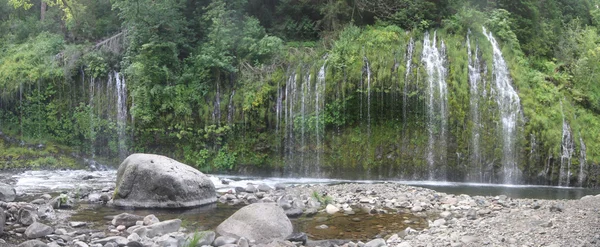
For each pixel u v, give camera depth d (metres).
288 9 22.89
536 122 17.30
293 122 19.12
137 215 10.44
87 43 23.25
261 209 9.18
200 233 8.21
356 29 19.78
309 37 22.17
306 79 19.16
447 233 8.72
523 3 21.44
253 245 8.17
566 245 7.41
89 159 21.25
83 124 21.39
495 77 18.52
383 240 8.22
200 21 21.97
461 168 17.72
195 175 11.94
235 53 21.11
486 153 17.61
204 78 20.44
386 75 18.16
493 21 19.83
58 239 8.14
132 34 20.84
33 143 21.59
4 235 8.30
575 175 16.89
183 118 20.11
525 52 20.83
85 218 10.09
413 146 18.12
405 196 12.73
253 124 19.44
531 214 9.78
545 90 18.41
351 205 11.79
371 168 18.38
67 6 25.12
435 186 16.42
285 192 13.43
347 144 18.70
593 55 20.41
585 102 18.88
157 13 20.75
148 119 19.91
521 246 7.56
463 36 19.30
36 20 27.42
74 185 14.97
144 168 11.49
